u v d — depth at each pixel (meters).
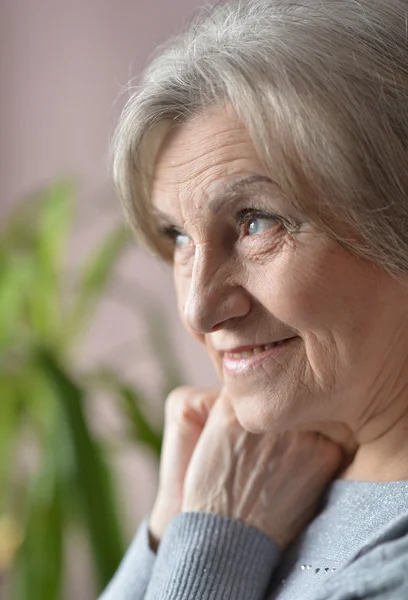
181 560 1.07
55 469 1.95
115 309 2.87
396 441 0.99
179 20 2.58
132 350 2.82
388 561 0.84
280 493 1.10
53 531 1.99
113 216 2.81
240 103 0.86
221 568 1.06
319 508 1.10
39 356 2.08
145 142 1.00
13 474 2.34
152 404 2.44
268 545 1.08
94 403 2.80
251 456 1.12
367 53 0.85
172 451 1.25
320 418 1.00
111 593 1.21
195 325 0.97
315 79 0.84
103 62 2.78
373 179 0.84
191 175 0.94
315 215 0.86
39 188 2.96
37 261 2.25
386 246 0.87
